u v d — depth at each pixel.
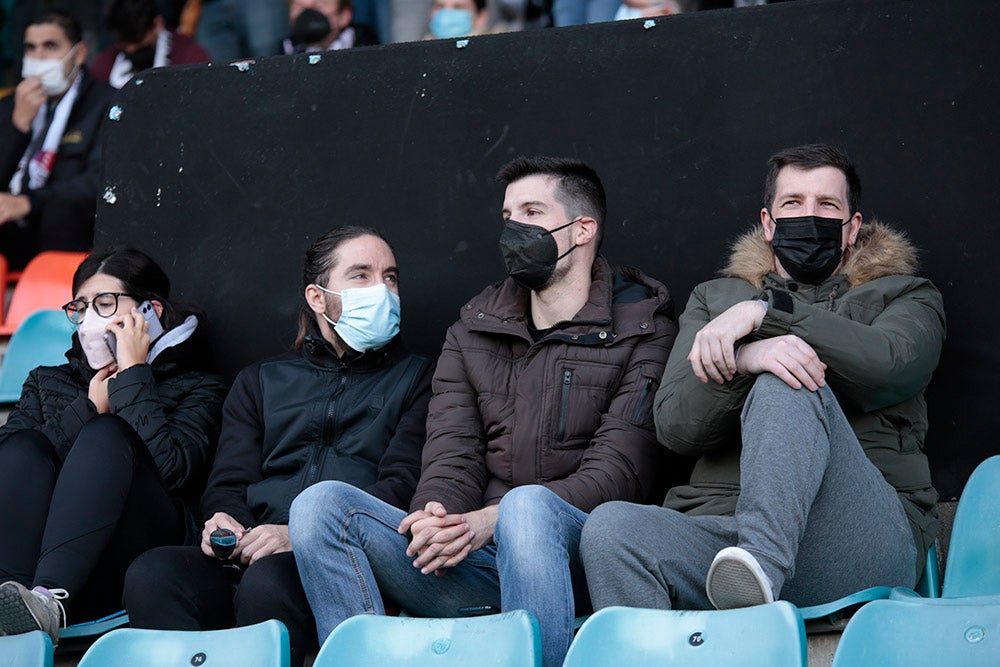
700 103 13.41
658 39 13.60
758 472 9.02
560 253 11.58
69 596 10.69
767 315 10.02
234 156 14.73
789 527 8.86
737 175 13.23
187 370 13.44
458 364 11.72
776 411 9.22
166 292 13.57
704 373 9.96
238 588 10.41
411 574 10.30
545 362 11.38
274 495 11.86
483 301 11.96
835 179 11.09
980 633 7.50
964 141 12.60
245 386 12.59
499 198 13.92
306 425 12.14
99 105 18.95
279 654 8.90
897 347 10.16
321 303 12.41
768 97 13.22
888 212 12.69
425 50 14.31
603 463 10.75
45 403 12.95
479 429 11.50
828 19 13.12
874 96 12.90
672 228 13.34
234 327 14.45
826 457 9.24
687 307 11.41
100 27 20.78
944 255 12.49
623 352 11.34
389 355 12.52
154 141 14.96
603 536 9.32
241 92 14.80
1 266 17.16
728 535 9.62
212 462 12.84
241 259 14.54
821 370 9.42
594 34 13.82
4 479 11.43
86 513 10.96
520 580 9.40
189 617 10.61
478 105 14.08
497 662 8.30
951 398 12.27
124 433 11.43
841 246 11.05
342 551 9.98
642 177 13.48
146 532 11.44
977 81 12.63
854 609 9.48
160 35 19.89
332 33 19.08
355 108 14.45
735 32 13.38
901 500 10.28
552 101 13.85
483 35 14.17
